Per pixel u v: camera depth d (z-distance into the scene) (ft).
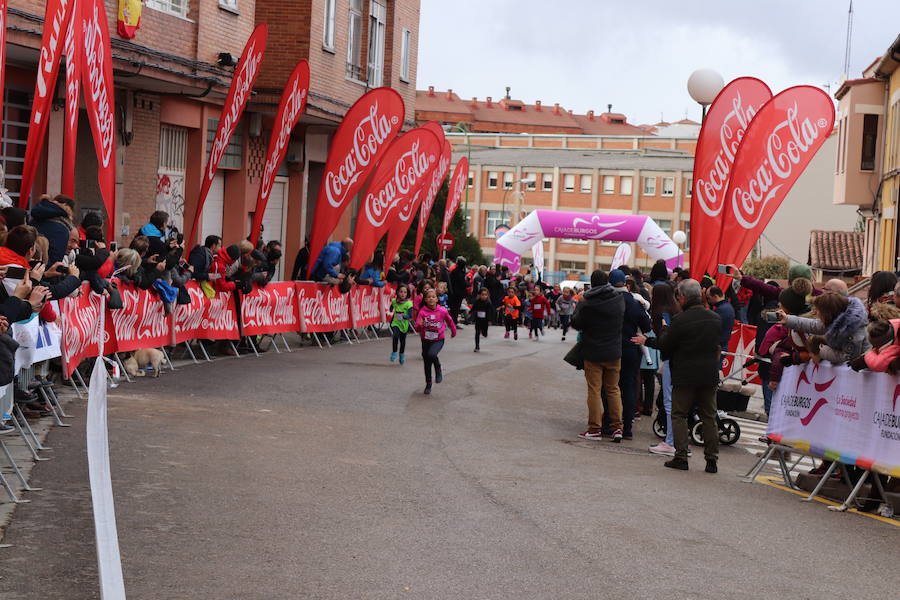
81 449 28.89
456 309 95.09
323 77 83.87
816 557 23.09
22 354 28.02
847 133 115.44
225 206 78.79
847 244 163.94
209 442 31.35
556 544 22.56
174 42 61.87
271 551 20.70
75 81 38.47
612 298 40.34
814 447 31.40
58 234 34.68
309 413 39.24
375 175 69.31
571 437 40.45
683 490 30.45
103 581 13.53
